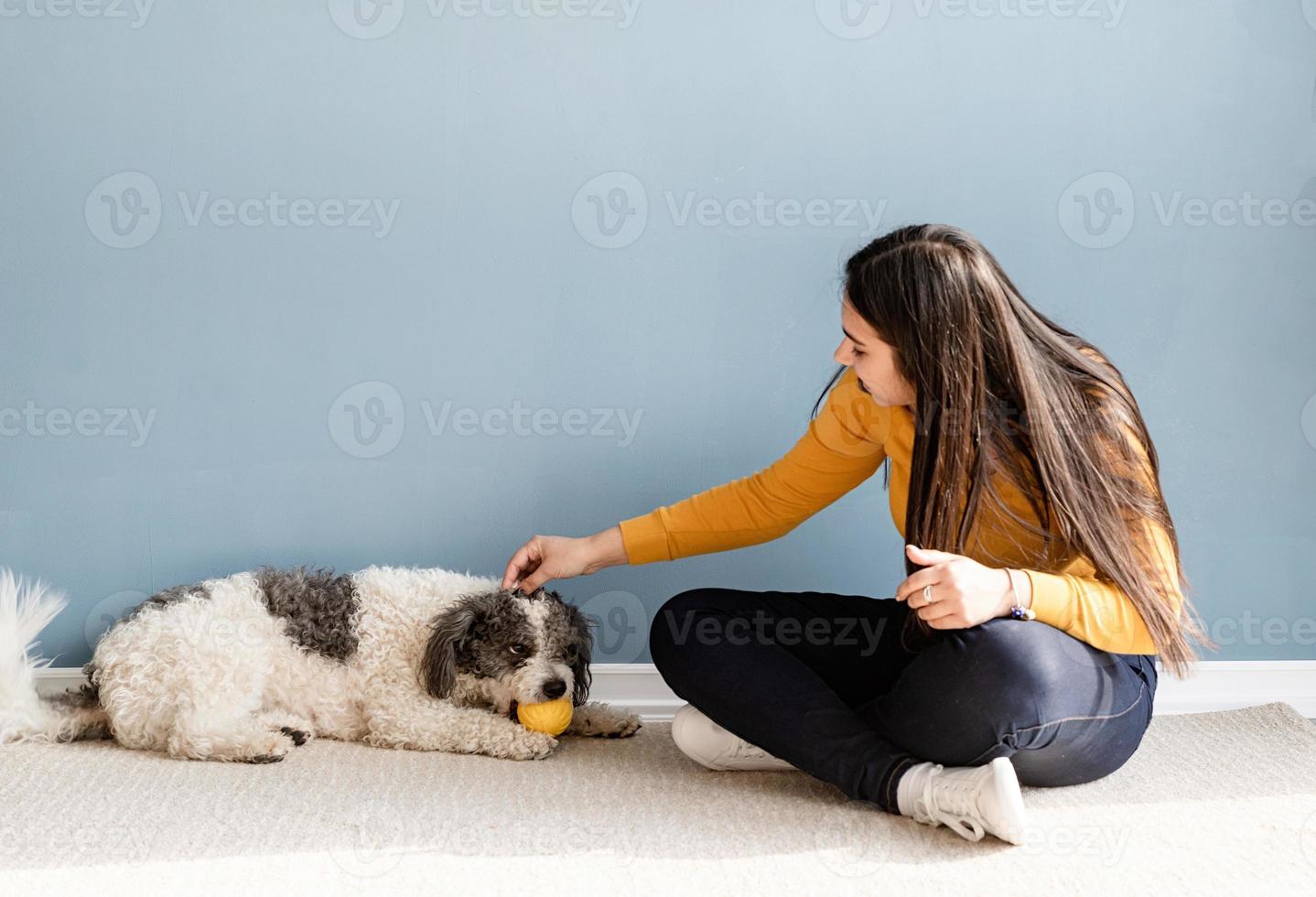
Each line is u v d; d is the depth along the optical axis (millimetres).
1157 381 2256
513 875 1477
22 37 2072
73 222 2105
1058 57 2189
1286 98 2223
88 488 2150
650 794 1780
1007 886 1470
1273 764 1951
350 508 2191
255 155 2119
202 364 2146
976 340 1617
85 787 1751
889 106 2176
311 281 2145
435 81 2127
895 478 1863
